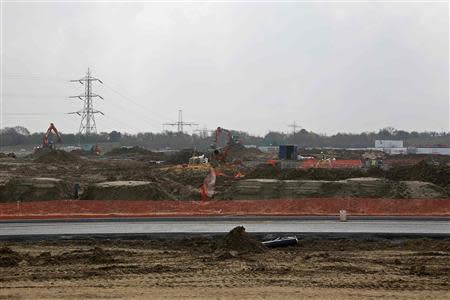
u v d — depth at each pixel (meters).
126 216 30.39
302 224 28.11
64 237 25.33
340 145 171.75
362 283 16.25
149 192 38.03
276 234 25.09
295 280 16.58
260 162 73.81
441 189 38.16
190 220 29.64
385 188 38.41
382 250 22.48
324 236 25.19
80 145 141.62
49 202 31.88
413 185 38.47
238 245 21.53
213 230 26.42
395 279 16.77
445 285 16.14
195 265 18.69
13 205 31.45
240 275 17.14
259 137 175.50
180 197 41.44
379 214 30.70
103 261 19.42
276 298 14.83
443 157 85.50
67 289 15.68
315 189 38.53
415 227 27.03
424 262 19.52
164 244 23.81
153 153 97.56
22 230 26.88
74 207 31.70
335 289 15.65
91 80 95.31
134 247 23.38
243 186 39.41
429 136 177.88
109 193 38.12
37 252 22.25
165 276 17.08
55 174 56.41
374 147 155.62
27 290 15.61
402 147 139.62
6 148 150.12
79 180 50.66
